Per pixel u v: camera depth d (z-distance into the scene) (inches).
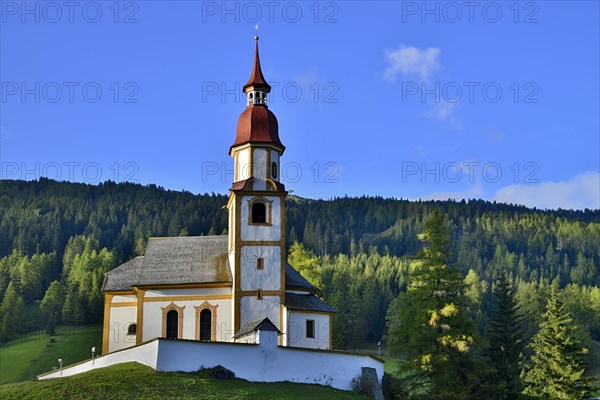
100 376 1887.3
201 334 2475.4
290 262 3582.7
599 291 6555.1
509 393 2583.7
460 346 2266.2
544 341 2847.0
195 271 2551.7
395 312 5477.4
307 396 1934.1
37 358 4909.0
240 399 1798.7
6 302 5812.0
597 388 2760.8
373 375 2182.6
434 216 2466.8
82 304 5910.4
